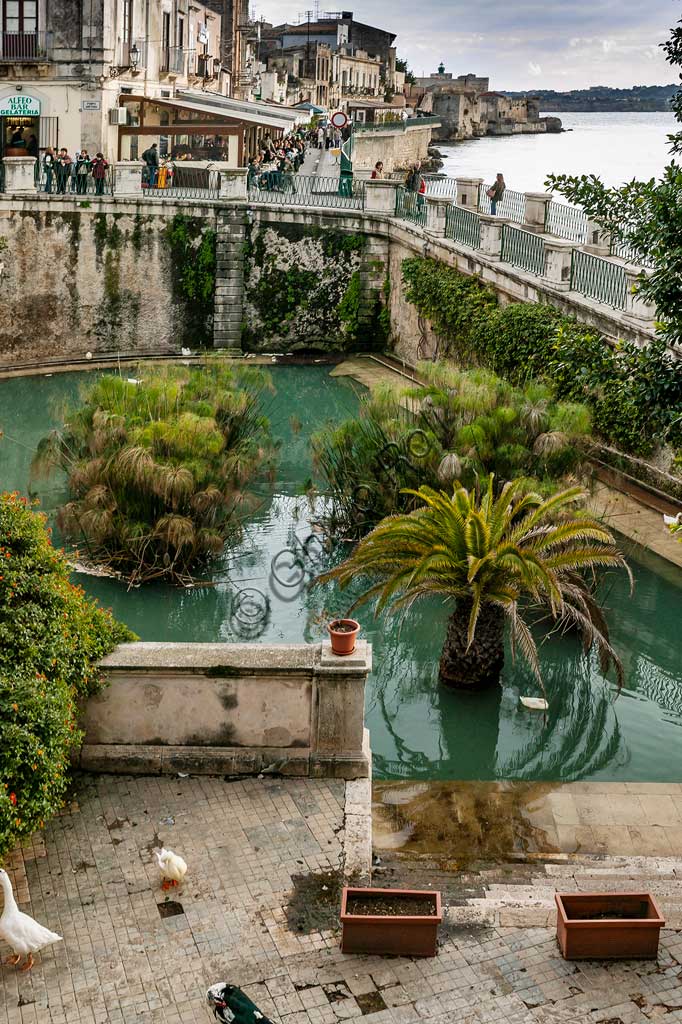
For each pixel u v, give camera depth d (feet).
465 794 36.99
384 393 62.08
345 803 30.42
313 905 26.55
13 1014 23.09
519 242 85.61
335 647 31.32
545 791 37.47
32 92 120.06
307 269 110.22
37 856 28.04
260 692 31.17
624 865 31.99
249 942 25.30
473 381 60.95
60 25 118.11
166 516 56.08
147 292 108.27
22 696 26.78
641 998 23.66
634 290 43.37
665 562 59.82
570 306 77.30
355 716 31.35
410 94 389.80
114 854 28.17
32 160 102.42
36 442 79.66
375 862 30.66
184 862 26.94
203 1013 23.17
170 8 140.05
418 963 24.75
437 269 96.73
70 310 106.52
